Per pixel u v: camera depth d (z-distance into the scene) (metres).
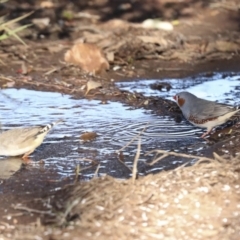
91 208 9.02
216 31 20.33
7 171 10.75
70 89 15.23
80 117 13.33
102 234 8.55
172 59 17.84
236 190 9.46
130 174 10.52
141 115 13.53
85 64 16.64
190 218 8.89
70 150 11.61
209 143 11.96
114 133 12.47
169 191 9.35
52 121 13.06
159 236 8.54
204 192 9.38
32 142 11.21
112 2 22.92
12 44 18.33
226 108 12.10
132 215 8.89
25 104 14.13
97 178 9.77
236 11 22.33
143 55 17.81
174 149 11.63
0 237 8.62
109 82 15.94
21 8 21.56
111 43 18.34
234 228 8.76
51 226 8.80
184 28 20.52
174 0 23.25
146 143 11.94
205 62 17.69
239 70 17.12
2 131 12.06
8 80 15.76
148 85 15.78
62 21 20.73
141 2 22.98
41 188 10.05
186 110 12.52
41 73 16.30
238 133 12.47
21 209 9.35
